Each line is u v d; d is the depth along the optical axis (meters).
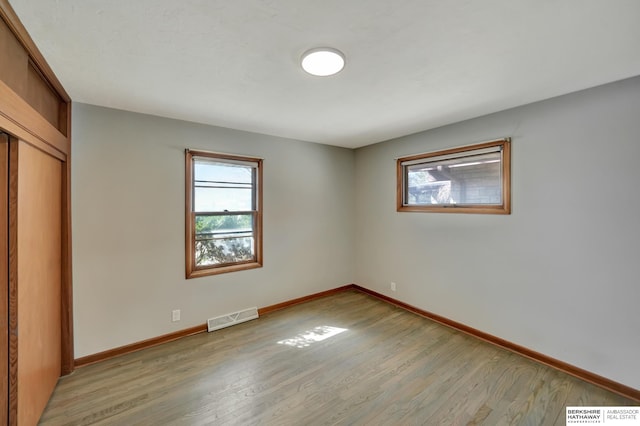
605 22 1.34
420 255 3.45
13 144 1.42
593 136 2.10
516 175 2.53
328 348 2.66
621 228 1.99
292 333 2.97
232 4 1.21
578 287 2.19
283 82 2.00
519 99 2.34
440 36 1.46
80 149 2.33
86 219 2.36
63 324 2.21
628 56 1.66
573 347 2.22
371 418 1.79
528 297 2.48
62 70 1.80
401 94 2.23
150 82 1.99
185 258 2.89
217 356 2.52
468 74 1.89
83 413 1.82
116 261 2.51
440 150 3.16
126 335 2.56
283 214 3.67
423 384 2.13
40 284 1.76
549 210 2.34
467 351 2.60
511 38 1.48
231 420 1.77
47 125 1.79
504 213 2.61
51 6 1.21
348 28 1.39
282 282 3.67
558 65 1.78
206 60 1.70
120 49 1.57
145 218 2.65
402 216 3.67
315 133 3.45
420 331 3.01
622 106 1.97
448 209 3.12
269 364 2.39
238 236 3.34
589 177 2.12
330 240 4.18
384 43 1.52
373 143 4.05
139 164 2.62
